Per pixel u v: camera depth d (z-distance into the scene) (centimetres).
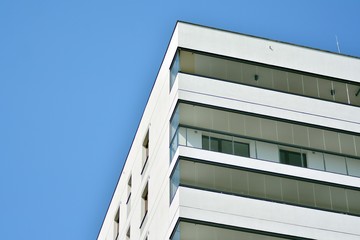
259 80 4575
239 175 4228
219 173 4206
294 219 4172
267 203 4178
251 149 4344
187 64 4525
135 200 5016
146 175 4825
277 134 4438
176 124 4347
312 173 4350
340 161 4466
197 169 4194
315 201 4262
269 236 4097
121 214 5372
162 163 4488
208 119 4372
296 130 4481
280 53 4700
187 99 4400
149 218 4588
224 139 4334
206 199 4109
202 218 4053
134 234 4897
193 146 4269
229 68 4566
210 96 4438
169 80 4619
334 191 4325
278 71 4641
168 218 4188
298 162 4381
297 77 4656
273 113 4484
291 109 4534
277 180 4272
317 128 4522
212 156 4253
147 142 5019
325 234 4172
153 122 4831
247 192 4188
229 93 4475
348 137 4547
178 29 4622
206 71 4522
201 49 4581
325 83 4691
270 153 4369
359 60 4838
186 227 4028
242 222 4088
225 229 4059
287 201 4216
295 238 4125
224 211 4097
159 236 4297
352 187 4366
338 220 4234
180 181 4144
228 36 4662
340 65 4781
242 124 4406
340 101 4659
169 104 4528
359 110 4656
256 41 4697
